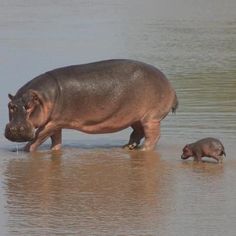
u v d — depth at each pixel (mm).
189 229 42219
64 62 95438
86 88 57438
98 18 141250
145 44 111500
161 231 41875
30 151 58188
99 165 54562
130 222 43219
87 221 43375
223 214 44469
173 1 173250
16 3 164500
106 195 47812
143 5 164500
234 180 50719
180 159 55969
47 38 115312
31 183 50375
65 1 168750
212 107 70125
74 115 57562
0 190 48906
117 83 57875
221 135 61250
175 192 48375
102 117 58000
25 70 89875
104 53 103000
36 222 43219
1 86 80562
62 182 50562
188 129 63156
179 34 122750
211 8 161000
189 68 92000
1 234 41438
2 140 61438
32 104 55812
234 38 118500
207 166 54094
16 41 112062
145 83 58312
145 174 52281
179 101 72625
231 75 87000
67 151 58594
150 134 58688
